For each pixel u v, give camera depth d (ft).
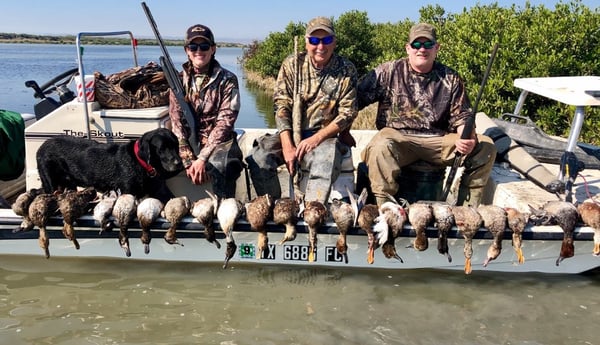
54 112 8.18
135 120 8.15
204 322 6.39
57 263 7.72
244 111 27.58
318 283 7.32
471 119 7.55
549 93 7.97
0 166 8.91
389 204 7.00
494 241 6.93
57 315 6.52
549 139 9.92
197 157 7.90
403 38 26.84
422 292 7.07
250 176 8.16
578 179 9.17
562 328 6.29
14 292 7.03
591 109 14.28
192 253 7.55
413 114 8.19
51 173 7.71
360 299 6.91
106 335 6.11
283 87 8.07
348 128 8.39
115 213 7.07
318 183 7.50
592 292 7.06
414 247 7.05
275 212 6.96
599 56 15.53
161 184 7.79
